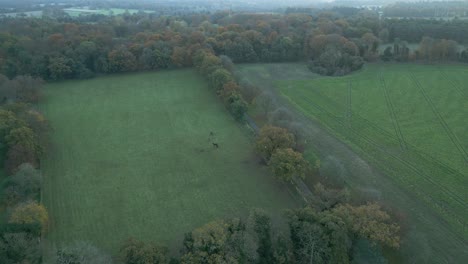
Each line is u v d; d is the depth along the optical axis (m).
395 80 141.88
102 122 108.62
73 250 54.34
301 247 56.34
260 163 87.88
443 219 70.19
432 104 120.38
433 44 158.88
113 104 121.44
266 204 73.56
